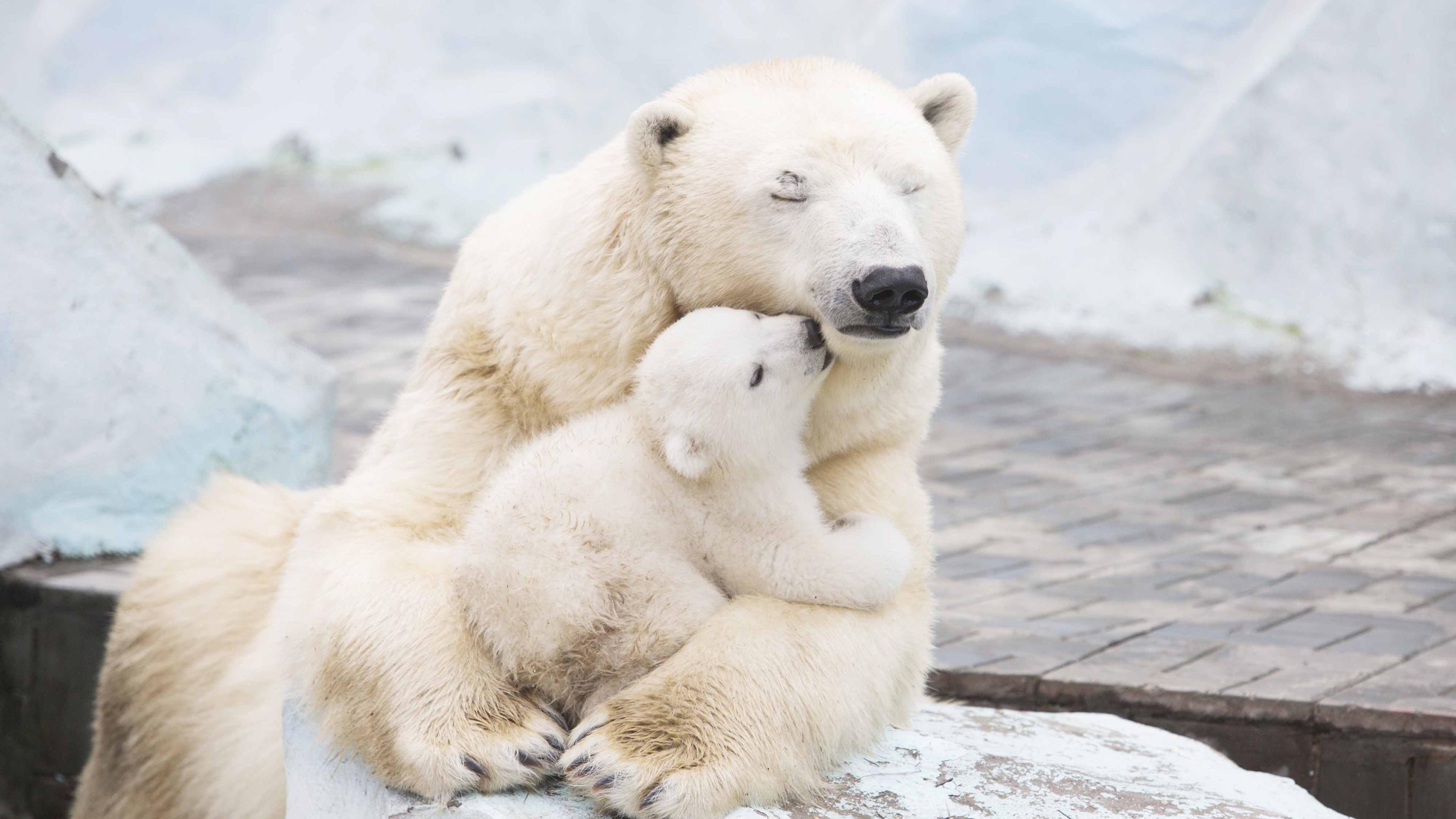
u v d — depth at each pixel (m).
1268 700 6.88
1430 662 7.48
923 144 5.14
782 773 4.64
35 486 9.05
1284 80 18.50
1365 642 7.88
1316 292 17.72
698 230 4.95
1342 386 16.28
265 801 5.65
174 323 9.56
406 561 4.98
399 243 23.20
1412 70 17.81
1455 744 6.52
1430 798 6.59
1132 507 11.48
